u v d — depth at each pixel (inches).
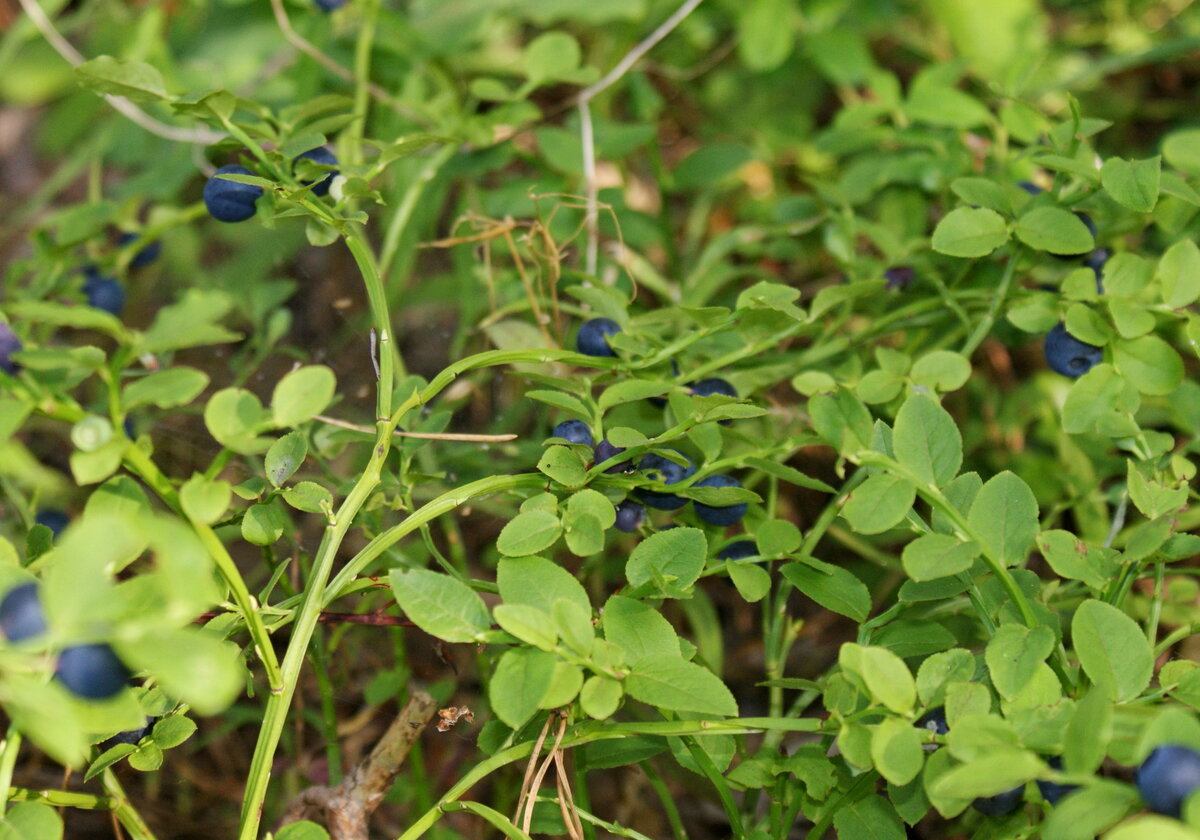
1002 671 17.8
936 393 19.9
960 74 25.6
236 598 18.0
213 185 20.3
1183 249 19.5
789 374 21.9
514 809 21.8
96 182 28.1
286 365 25.4
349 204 20.1
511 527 18.4
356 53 28.8
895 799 18.3
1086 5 33.8
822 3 31.3
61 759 16.5
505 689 17.4
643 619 18.3
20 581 16.9
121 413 17.0
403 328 27.5
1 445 16.9
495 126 24.0
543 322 22.4
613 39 33.6
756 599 19.1
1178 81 32.5
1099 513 22.4
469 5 30.5
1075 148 20.7
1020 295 21.3
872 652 17.4
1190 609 21.5
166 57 30.3
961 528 18.2
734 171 26.8
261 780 18.1
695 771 19.5
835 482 24.8
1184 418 20.7
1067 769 16.7
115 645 16.2
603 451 19.3
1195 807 16.0
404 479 20.2
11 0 37.2
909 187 25.3
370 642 22.5
